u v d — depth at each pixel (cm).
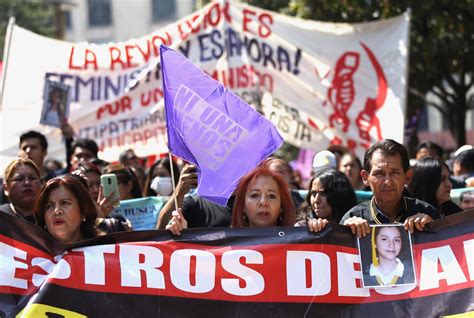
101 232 520
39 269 444
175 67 469
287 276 452
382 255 454
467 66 1426
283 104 856
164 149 841
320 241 455
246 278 451
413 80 1424
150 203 708
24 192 588
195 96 470
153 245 450
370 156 481
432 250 455
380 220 487
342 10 1184
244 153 471
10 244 444
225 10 855
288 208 509
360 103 850
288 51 855
